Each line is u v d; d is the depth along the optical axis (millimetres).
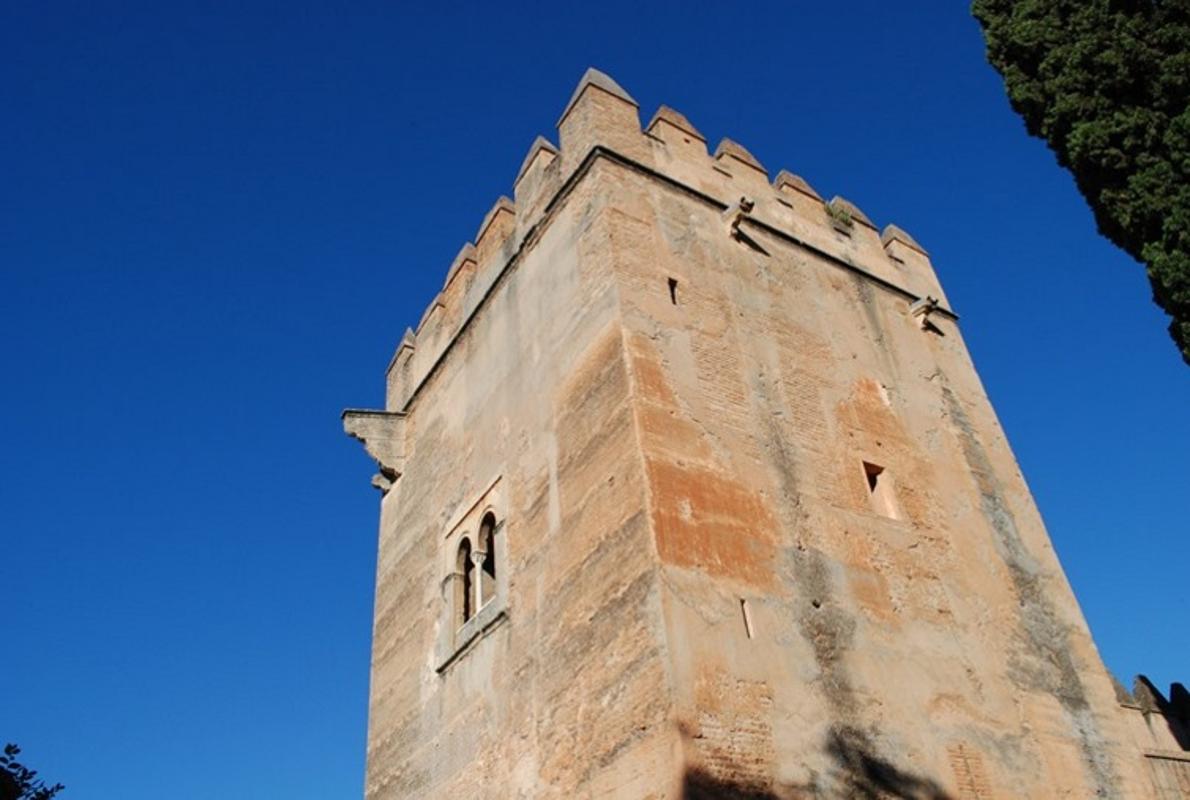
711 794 11969
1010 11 17750
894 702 14625
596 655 14062
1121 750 16938
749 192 20891
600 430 15758
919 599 16344
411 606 20641
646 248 17719
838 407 18234
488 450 19359
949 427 19969
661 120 20344
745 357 17469
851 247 22109
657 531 13875
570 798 13633
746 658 13453
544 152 21094
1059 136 16859
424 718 18547
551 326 18391
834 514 16359
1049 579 18641
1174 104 15688
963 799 14336
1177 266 14969
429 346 24016
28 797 13664
